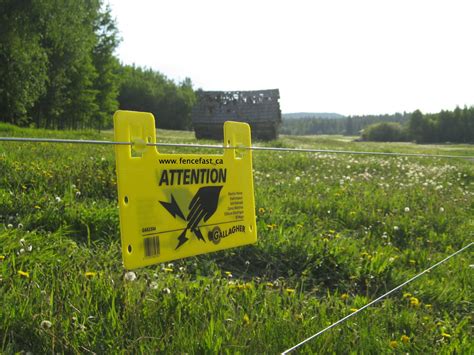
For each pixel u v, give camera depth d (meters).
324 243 4.89
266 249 4.74
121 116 2.04
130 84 110.62
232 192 2.54
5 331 2.58
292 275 4.53
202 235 2.38
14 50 29.34
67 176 6.76
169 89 117.19
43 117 52.84
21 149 10.08
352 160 14.26
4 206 5.04
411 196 8.38
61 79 45.22
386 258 4.80
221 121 40.50
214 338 2.71
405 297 4.08
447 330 3.49
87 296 3.01
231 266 4.56
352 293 4.21
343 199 7.51
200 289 3.49
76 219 4.94
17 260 3.62
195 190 2.34
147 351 2.55
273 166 12.25
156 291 3.26
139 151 2.10
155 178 2.16
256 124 40.53
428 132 125.75
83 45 39.12
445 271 4.88
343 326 3.13
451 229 6.54
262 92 41.56
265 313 3.17
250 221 2.64
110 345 2.62
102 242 4.63
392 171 12.95
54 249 4.11
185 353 2.55
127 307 2.94
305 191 8.20
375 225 6.45
